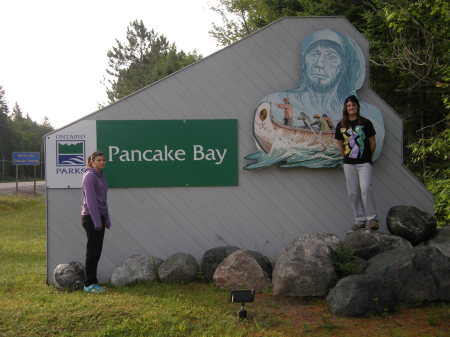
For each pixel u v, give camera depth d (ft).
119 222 24.88
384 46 41.52
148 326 17.03
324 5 46.78
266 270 23.07
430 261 19.17
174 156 25.03
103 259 24.75
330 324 16.98
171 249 25.04
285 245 25.30
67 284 22.30
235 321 17.57
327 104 25.16
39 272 26.73
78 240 24.59
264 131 24.97
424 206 25.48
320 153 25.00
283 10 55.06
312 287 19.48
